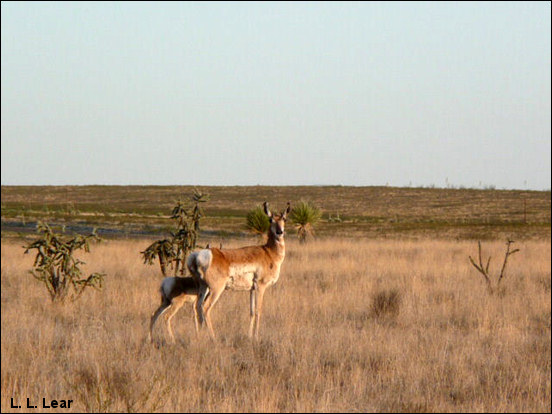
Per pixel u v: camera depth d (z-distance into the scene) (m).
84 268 60.12
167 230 134.75
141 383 21.27
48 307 39.50
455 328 35.69
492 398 22.03
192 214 49.75
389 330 34.03
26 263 64.88
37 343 27.66
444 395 22.38
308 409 19.16
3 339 27.95
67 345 28.17
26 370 23.61
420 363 25.48
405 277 55.81
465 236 129.25
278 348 26.81
